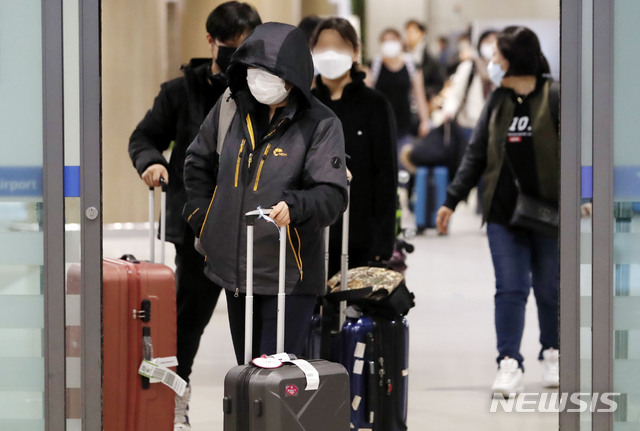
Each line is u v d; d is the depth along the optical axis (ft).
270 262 21.21
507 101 31.65
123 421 23.12
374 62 83.51
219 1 43.86
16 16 20.49
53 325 20.68
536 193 31.04
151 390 23.32
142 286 23.21
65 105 20.58
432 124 81.25
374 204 27.68
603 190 20.83
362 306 24.80
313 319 25.62
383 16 91.20
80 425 20.83
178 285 27.09
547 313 32.17
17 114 20.61
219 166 21.76
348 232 27.02
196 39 44.01
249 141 21.38
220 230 21.50
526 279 31.68
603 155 20.81
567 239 20.99
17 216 20.68
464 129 77.20
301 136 21.34
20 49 20.53
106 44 50.39
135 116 51.44
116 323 22.98
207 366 35.37
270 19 54.29
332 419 20.30
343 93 27.76
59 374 20.71
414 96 82.48
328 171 21.03
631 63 20.77
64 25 20.52
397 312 24.53
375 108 27.71
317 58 27.27
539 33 87.04
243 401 19.85
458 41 88.12
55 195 20.58
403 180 32.91
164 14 49.24
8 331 20.76
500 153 31.53
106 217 51.52
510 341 31.58
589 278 20.94
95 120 20.62
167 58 49.34
